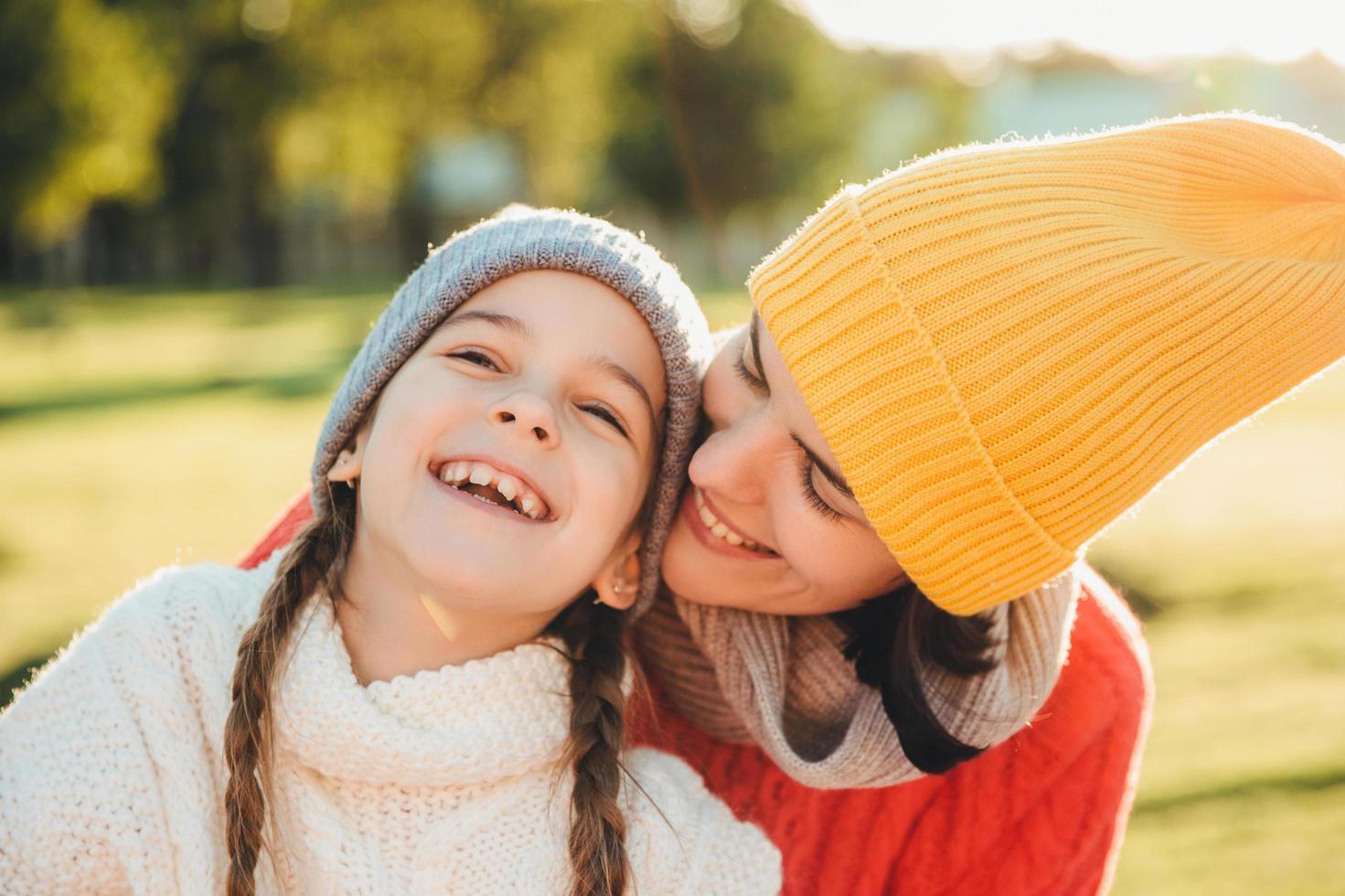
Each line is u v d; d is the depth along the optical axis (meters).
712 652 2.01
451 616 1.78
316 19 31.67
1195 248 1.72
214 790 1.73
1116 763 2.13
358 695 1.70
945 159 1.80
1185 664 5.84
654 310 1.88
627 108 42.69
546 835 1.80
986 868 2.12
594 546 1.81
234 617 1.84
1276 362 1.70
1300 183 1.69
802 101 44.44
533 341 1.83
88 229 36.78
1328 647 6.08
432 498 1.74
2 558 6.99
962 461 1.72
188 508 8.52
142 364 17.19
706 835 1.91
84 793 1.65
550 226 1.90
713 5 43.28
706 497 1.91
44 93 18.23
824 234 1.78
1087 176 1.74
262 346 19.53
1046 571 1.82
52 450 10.79
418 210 45.81
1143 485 1.77
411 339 1.88
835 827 2.12
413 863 1.72
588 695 1.87
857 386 1.72
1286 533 8.67
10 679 4.80
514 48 34.59
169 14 28.11
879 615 1.97
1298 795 4.45
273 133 33.28
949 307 1.70
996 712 1.89
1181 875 3.87
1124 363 1.67
